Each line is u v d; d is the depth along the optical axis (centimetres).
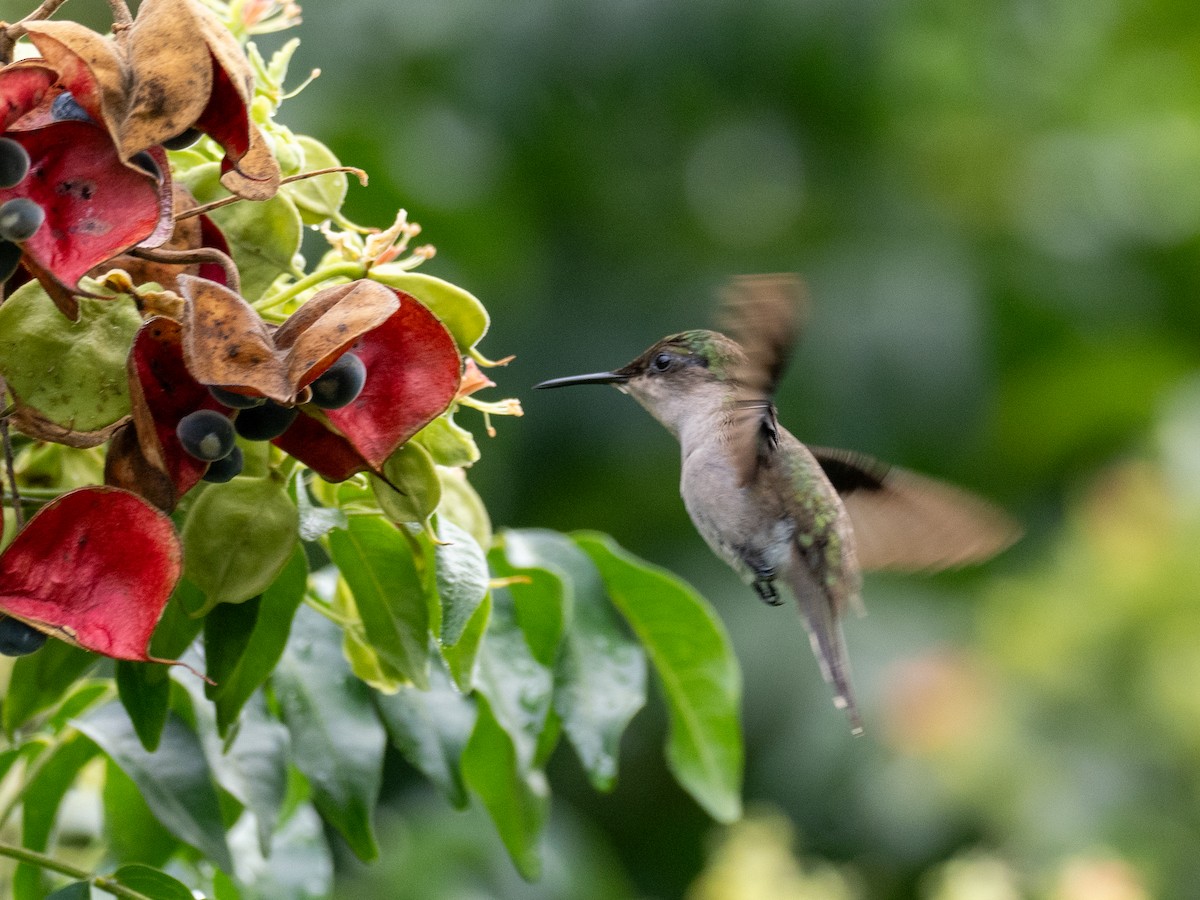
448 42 1275
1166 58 1561
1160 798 1116
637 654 565
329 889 592
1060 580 1183
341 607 502
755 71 1348
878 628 1264
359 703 520
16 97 376
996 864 929
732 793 601
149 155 385
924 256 1419
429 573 463
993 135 1512
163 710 452
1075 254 1498
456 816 883
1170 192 1562
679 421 716
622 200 1391
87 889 474
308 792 602
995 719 1145
